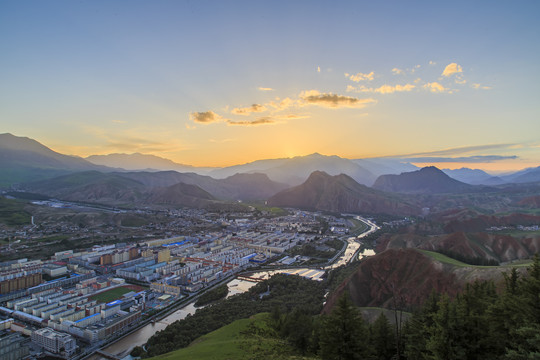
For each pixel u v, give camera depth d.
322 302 192.25
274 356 93.00
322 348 81.62
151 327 170.50
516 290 75.69
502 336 67.19
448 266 164.75
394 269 187.38
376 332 91.69
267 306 179.00
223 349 102.56
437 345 70.75
